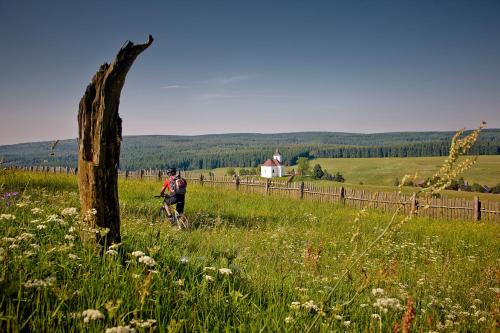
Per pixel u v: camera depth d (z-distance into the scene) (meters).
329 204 22.48
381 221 15.16
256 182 28.77
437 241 12.46
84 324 2.62
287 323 3.17
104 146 4.21
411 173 2.59
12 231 3.80
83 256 3.66
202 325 3.14
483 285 6.56
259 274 4.91
